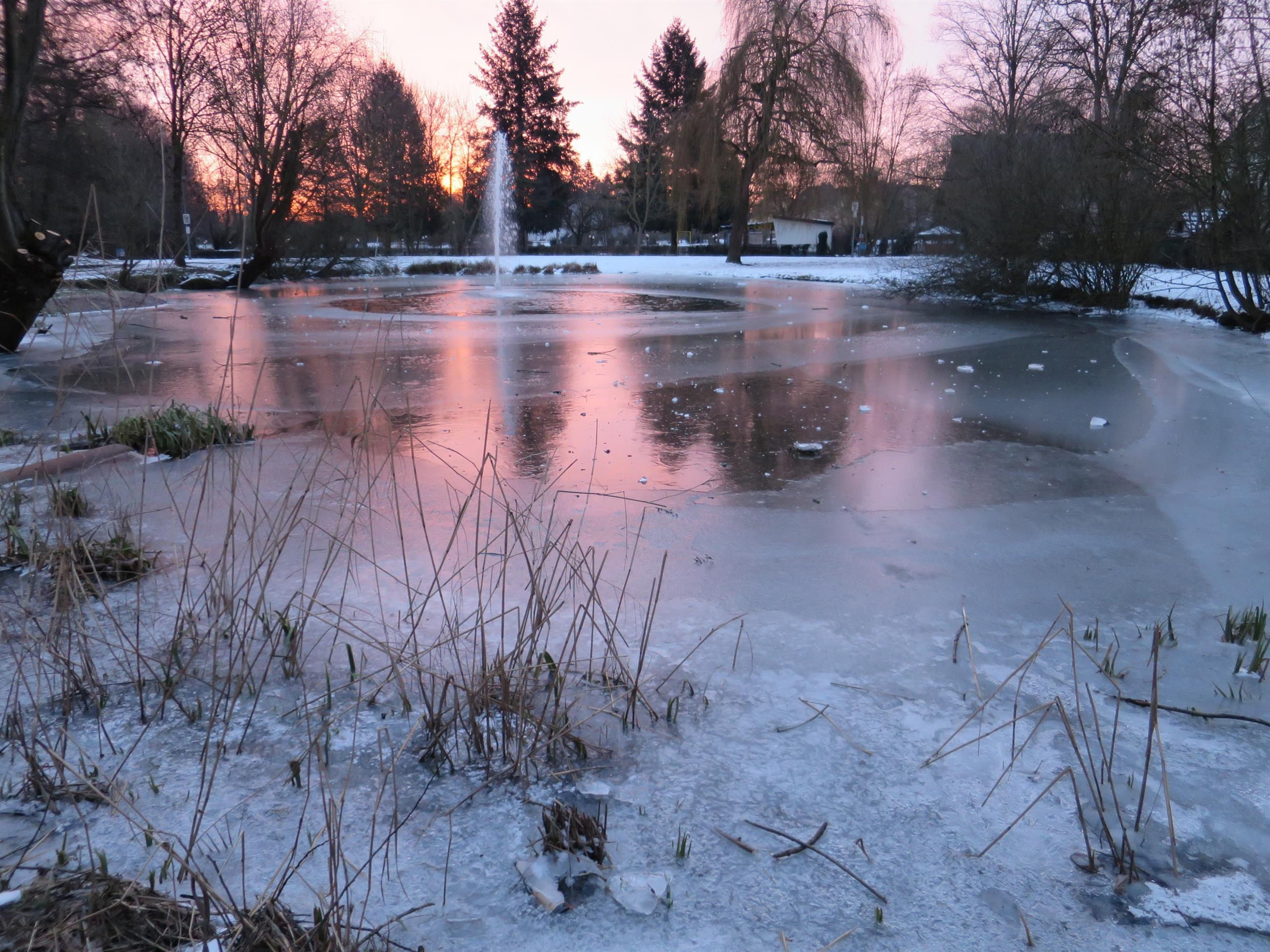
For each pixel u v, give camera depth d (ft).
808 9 107.45
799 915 6.29
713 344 39.60
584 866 6.64
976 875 6.77
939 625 11.22
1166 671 10.02
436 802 7.48
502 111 189.37
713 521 15.12
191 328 44.16
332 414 23.17
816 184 128.06
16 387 26.07
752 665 10.08
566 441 20.57
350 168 94.99
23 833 6.97
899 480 17.85
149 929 5.74
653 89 205.05
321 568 12.55
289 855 6.77
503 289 80.94
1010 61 112.47
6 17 27.22
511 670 8.95
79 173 57.16
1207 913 6.40
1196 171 40.70
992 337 42.45
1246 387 28.30
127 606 11.10
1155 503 16.52
